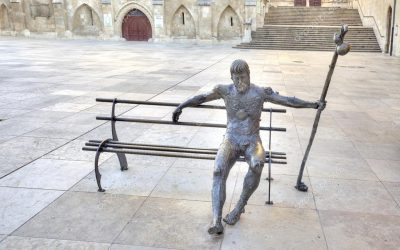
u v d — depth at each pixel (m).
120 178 5.93
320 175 6.11
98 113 9.98
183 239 4.30
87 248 4.12
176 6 40.31
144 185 5.68
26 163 6.46
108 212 4.89
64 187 5.58
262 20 36.88
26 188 5.53
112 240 4.27
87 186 5.62
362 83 16.09
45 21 45.44
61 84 14.50
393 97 13.06
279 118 9.72
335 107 11.27
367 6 35.09
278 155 5.39
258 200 5.22
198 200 5.23
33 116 9.64
